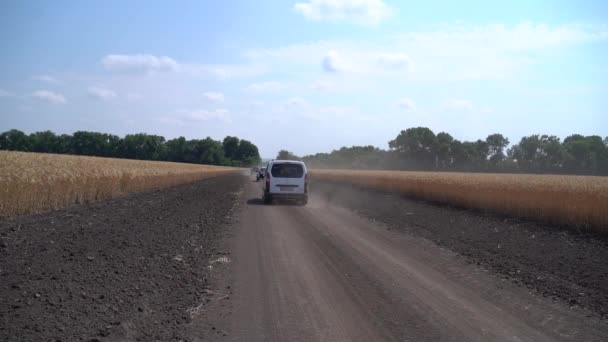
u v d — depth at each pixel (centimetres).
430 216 1727
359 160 12675
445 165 11131
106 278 617
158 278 653
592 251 1043
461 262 854
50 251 756
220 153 15562
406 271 756
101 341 411
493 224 1534
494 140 10612
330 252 908
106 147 12444
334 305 558
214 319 498
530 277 742
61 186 1616
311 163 15738
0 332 403
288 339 443
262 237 1091
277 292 612
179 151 14838
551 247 1087
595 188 1758
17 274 591
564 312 555
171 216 1444
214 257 838
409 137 11319
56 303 494
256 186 3956
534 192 1678
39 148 9925
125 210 1559
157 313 505
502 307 569
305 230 1228
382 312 534
